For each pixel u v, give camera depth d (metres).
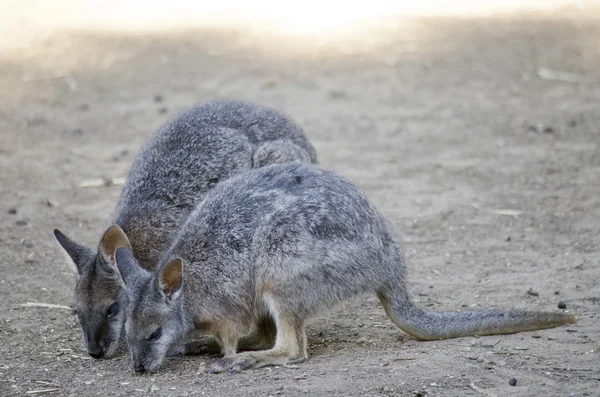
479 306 13.02
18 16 34.81
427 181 19.45
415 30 31.44
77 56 29.73
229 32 31.58
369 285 11.77
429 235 16.38
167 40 30.73
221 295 11.71
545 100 25.30
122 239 12.15
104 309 11.98
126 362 11.80
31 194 19.08
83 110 25.33
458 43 30.00
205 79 27.02
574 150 21.09
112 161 21.36
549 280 13.90
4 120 24.66
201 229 11.98
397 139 22.42
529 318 11.77
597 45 30.03
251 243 11.65
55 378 11.18
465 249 15.59
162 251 13.22
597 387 10.02
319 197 11.63
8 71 28.69
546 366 10.66
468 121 23.67
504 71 27.61
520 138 22.23
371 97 25.53
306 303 11.49
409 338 12.11
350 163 20.72
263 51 29.47
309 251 11.39
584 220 16.62
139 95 26.17
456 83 26.62
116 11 35.34
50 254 15.92
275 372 11.00
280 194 11.77
